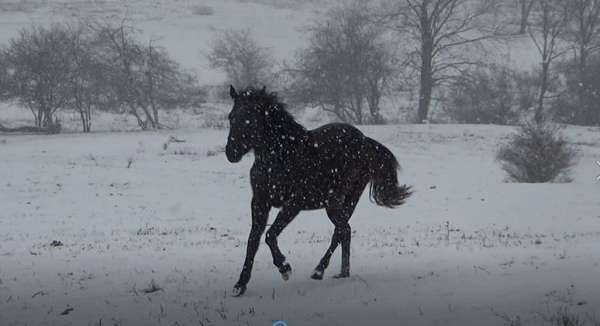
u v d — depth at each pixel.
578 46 65.75
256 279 8.99
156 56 53.44
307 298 7.58
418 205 22.00
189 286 8.62
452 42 58.72
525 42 72.06
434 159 37.28
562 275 8.07
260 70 59.72
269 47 67.25
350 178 8.79
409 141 43.44
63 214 21.22
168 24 77.31
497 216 19.52
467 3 77.56
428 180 28.70
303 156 8.12
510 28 73.75
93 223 19.61
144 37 70.38
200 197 24.70
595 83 54.97
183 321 6.73
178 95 55.66
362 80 52.12
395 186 9.41
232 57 62.12
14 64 50.41
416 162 36.06
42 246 14.45
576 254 10.13
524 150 27.38
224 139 43.19
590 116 55.19
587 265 8.81
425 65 55.19
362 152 8.97
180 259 11.07
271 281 8.81
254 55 60.53
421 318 6.35
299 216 20.09
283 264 8.11
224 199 24.44
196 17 81.25
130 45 54.94
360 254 11.12
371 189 9.39
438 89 57.16
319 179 8.30
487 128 47.38
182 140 42.62
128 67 51.66
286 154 8.02
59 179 27.92
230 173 30.95
